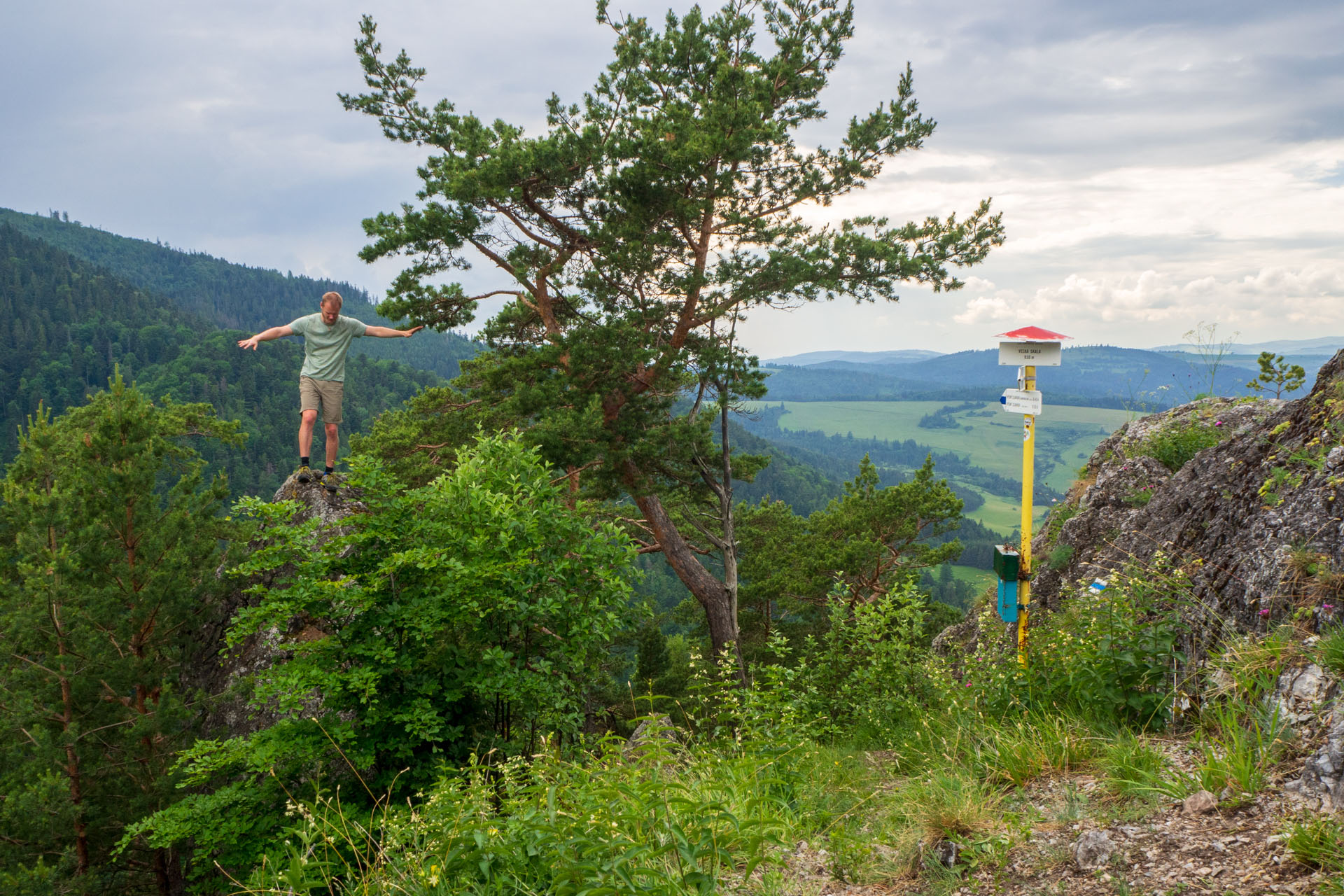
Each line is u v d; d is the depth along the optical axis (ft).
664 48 52.01
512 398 52.16
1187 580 16.81
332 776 22.27
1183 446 29.50
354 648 21.13
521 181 49.01
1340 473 14.43
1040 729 15.14
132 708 35.94
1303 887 8.33
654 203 49.55
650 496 58.39
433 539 22.98
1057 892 9.70
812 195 56.90
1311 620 12.72
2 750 35.68
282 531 21.85
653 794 11.46
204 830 20.70
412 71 53.72
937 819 12.19
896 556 84.89
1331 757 9.96
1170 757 12.53
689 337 58.65
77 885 32.73
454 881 10.95
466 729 22.85
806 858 12.20
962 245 53.26
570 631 22.99
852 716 22.62
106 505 36.06
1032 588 29.25
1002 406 19.22
